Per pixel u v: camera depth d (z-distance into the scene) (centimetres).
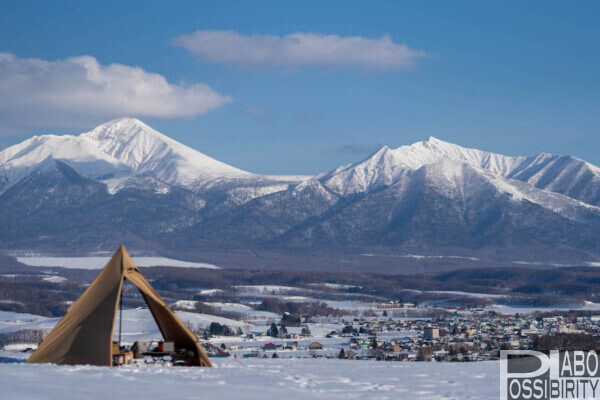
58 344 3809
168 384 2916
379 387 3055
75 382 2897
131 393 2677
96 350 3772
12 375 3061
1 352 5216
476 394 2944
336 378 3319
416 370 3819
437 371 3766
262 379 3206
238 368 3784
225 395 2702
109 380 2980
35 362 3772
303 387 2994
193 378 3152
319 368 3875
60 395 2600
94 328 3834
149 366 3772
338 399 2712
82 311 3900
